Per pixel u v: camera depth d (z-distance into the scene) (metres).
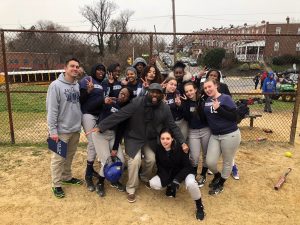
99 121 4.65
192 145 4.82
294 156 6.43
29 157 6.03
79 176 5.27
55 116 4.27
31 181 5.07
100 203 4.48
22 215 4.16
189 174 4.22
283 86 16.30
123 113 4.28
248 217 4.27
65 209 4.32
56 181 4.57
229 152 4.54
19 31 6.09
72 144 4.73
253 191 4.95
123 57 6.55
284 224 4.14
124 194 4.73
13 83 11.04
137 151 4.38
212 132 4.58
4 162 5.78
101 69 4.68
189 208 4.43
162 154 4.28
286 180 5.32
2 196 4.61
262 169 5.73
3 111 12.80
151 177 4.89
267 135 8.33
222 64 7.89
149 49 6.46
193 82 4.85
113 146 4.57
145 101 4.26
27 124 9.98
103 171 4.55
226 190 4.96
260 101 13.36
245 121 10.55
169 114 4.35
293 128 7.08
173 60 6.52
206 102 4.50
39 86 11.59
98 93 4.67
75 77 4.38
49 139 4.33
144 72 4.72
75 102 4.46
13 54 6.77
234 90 16.75
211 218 4.21
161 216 4.21
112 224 4.03
